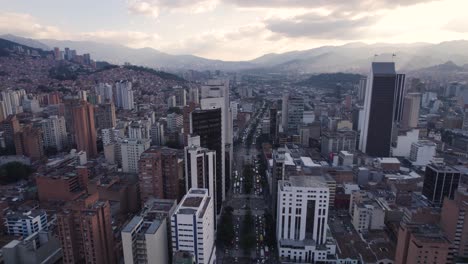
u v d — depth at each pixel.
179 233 193.25
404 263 199.38
